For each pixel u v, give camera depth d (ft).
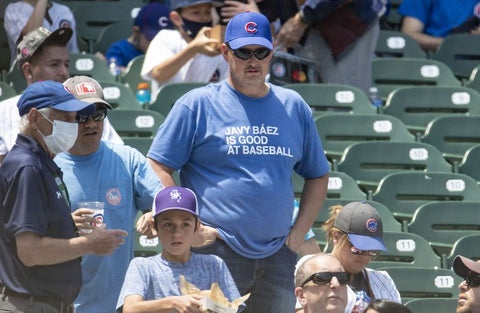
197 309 49.93
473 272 69.31
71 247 48.47
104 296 58.54
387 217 87.25
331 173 89.81
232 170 58.70
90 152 59.52
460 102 106.01
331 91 102.53
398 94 105.19
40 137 50.39
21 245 48.39
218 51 93.71
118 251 59.11
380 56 120.98
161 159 59.72
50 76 68.08
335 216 65.92
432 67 113.29
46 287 49.70
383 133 98.68
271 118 59.72
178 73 98.02
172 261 54.29
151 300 51.83
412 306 77.25
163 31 98.37
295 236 60.85
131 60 112.06
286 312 60.34
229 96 59.67
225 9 96.63
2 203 48.88
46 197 49.70
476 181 94.58
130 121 91.86
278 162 59.21
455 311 77.46
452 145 101.04
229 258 58.03
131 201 59.93
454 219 88.69
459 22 122.72
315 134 62.03
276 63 103.24
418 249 83.35
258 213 58.18
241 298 50.57
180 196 53.83
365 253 62.75
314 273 57.31
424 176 92.07
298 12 106.93
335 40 105.91
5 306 49.26
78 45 116.06
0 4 105.60
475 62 120.67
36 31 68.44
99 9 121.60
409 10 123.85
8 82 101.14
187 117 59.36
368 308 55.11
